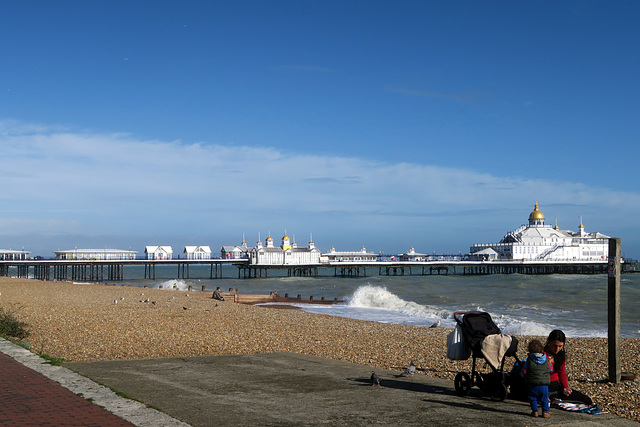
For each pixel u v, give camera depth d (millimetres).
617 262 13516
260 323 28547
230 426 9016
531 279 138125
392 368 16094
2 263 132250
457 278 146375
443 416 9836
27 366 12797
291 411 10086
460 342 11742
